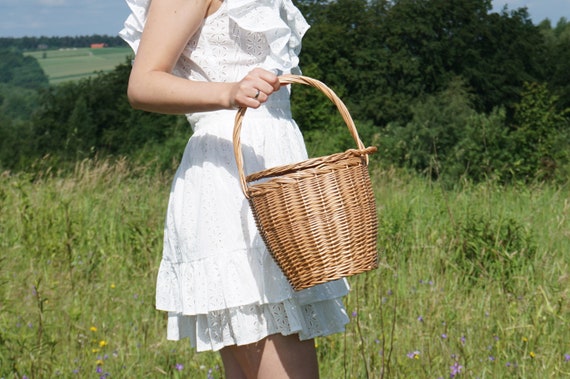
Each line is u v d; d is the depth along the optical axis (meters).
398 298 5.05
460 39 37.69
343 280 2.36
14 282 5.47
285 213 2.05
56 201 8.38
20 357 3.88
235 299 2.18
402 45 36.53
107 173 10.28
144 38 2.22
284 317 2.20
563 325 4.53
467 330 4.49
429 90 37.44
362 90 35.88
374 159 18.78
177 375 3.92
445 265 5.98
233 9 2.26
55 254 6.28
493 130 18.12
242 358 2.29
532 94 27.70
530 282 5.57
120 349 4.18
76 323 4.52
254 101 2.07
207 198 2.25
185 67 2.33
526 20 39.81
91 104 36.31
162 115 31.56
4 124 37.50
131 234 6.99
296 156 2.36
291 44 2.49
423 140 22.55
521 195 9.45
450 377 3.76
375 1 37.31
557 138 26.41
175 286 2.34
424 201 8.82
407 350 4.19
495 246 6.23
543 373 3.94
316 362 2.28
